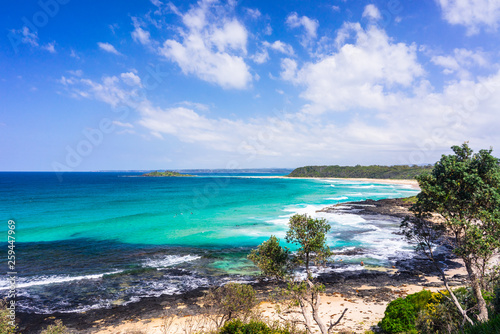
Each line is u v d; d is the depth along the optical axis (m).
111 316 16.41
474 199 10.83
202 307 17.39
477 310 11.62
